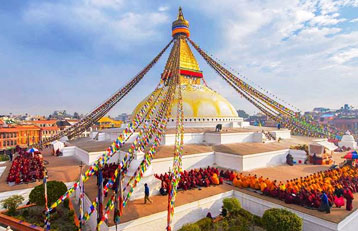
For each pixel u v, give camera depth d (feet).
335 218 32.24
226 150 64.39
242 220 37.09
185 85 102.22
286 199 38.06
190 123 85.56
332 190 41.42
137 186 39.91
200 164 61.82
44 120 241.76
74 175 53.72
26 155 74.84
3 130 152.25
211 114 90.22
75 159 71.87
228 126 93.66
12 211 39.14
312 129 66.28
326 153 68.64
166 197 40.60
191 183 45.73
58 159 72.18
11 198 39.83
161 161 54.60
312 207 36.14
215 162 64.75
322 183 43.93
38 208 42.01
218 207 42.19
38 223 35.96
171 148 65.16
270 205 38.83
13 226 36.09
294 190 39.27
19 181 47.60
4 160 88.12
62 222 37.04
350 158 59.93
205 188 46.01
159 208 35.68
